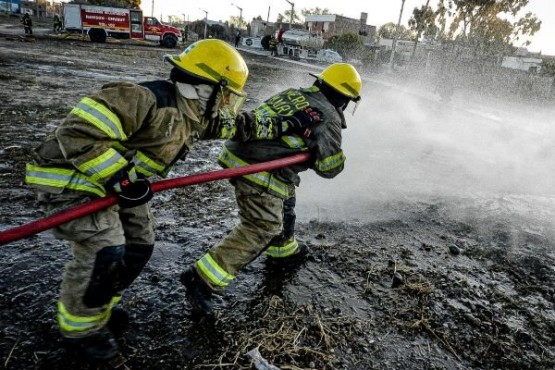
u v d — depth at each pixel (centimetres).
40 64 1374
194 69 184
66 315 186
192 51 189
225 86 191
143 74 1438
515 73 2047
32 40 2289
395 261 338
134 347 219
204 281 235
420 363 234
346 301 281
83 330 190
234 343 230
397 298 289
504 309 294
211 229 358
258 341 233
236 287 279
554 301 312
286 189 251
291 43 3794
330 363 224
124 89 167
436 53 2309
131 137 180
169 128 180
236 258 237
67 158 158
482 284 324
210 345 227
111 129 161
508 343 258
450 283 316
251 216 239
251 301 267
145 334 229
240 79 198
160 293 264
